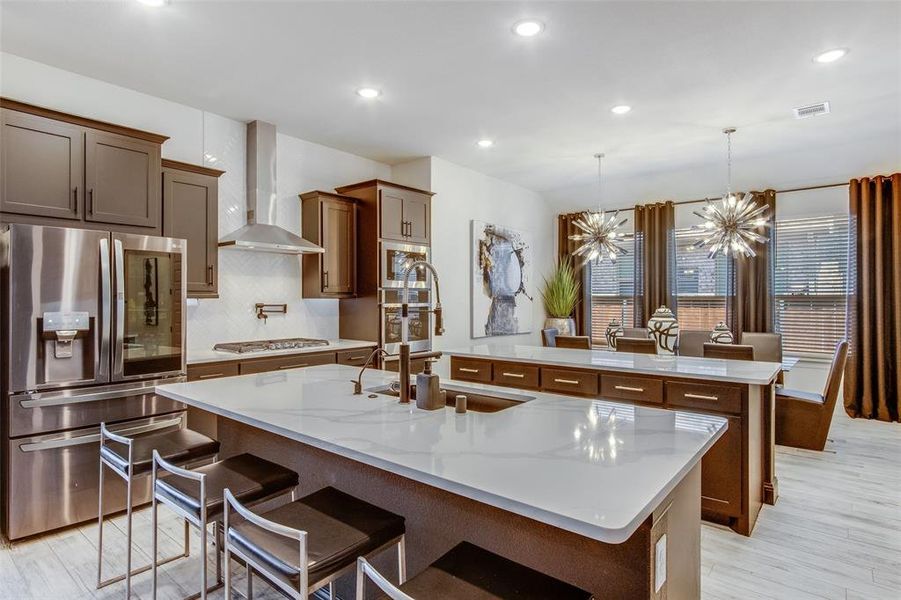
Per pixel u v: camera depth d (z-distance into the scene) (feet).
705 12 8.51
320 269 14.76
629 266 22.85
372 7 8.34
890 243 16.76
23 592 7.17
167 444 7.23
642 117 13.64
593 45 9.65
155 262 10.19
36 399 8.70
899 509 9.98
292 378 8.71
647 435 5.19
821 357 18.08
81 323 9.12
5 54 9.91
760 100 12.44
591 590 4.34
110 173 10.15
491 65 10.50
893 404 16.72
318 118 13.65
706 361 10.94
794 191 18.75
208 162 13.14
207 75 10.95
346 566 4.32
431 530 5.48
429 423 5.66
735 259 19.45
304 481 6.97
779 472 12.05
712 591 7.25
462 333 18.78
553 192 23.34
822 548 8.48
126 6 8.28
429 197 16.99
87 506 9.30
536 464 4.29
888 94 12.09
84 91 10.97
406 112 13.21
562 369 11.05
